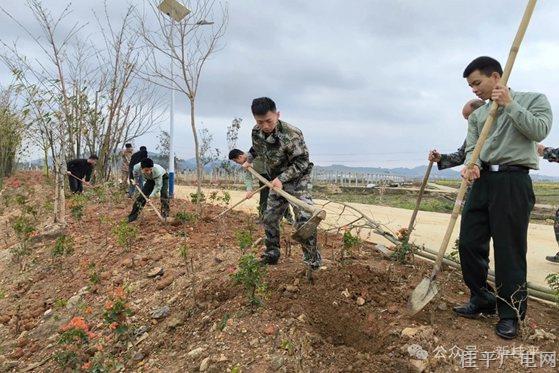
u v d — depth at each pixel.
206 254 5.99
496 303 3.80
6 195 15.27
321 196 20.44
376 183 28.16
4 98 16.23
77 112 12.92
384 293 4.33
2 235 10.02
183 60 7.44
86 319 5.25
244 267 4.21
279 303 4.23
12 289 6.83
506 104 3.36
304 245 4.50
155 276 5.72
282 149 4.56
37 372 4.54
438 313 3.96
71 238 7.56
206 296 4.71
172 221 7.73
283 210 4.89
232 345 3.88
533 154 3.55
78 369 4.29
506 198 3.53
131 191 11.16
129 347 4.46
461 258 3.85
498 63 3.60
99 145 14.05
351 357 3.54
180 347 4.19
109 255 6.82
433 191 21.73
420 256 5.64
